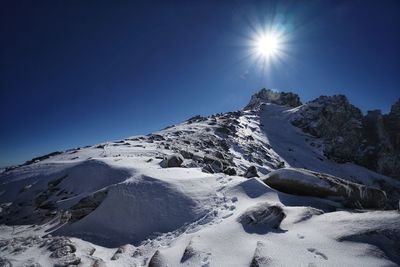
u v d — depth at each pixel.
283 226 10.65
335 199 16.44
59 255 10.38
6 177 37.62
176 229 13.98
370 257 7.99
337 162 84.25
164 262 9.43
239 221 11.18
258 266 7.84
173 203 15.94
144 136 58.59
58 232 16.42
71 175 27.98
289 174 17.33
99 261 10.49
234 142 64.69
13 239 13.59
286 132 96.44
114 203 16.91
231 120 89.25
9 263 9.63
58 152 51.56
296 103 136.38
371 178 78.19
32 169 38.25
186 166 25.20
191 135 61.72
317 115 100.00
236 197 15.34
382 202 17.33
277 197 15.09
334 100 103.56
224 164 32.38
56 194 25.78
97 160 28.53
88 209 17.34
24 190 29.64
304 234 9.70
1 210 25.12
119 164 26.00
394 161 87.38
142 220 15.32
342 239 8.98
